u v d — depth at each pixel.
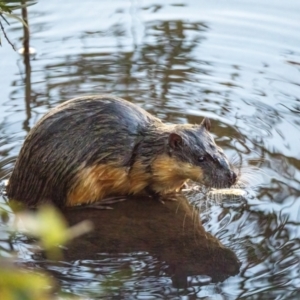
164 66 14.55
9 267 3.12
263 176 10.77
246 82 13.93
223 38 15.62
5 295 2.98
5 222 9.70
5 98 13.26
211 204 10.24
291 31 15.77
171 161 10.18
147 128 10.53
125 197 10.71
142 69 14.44
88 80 13.96
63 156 10.09
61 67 14.49
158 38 15.67
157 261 8.84
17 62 14.66
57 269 8.55
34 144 10.24
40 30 15.91
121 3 17.09
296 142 11.79
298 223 9.56
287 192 10.35
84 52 15.09
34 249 8.97
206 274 8.51
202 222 9.78
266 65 14.56
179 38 15.66
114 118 10.41
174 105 13.06
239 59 14.81
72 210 10.27
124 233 9.59
